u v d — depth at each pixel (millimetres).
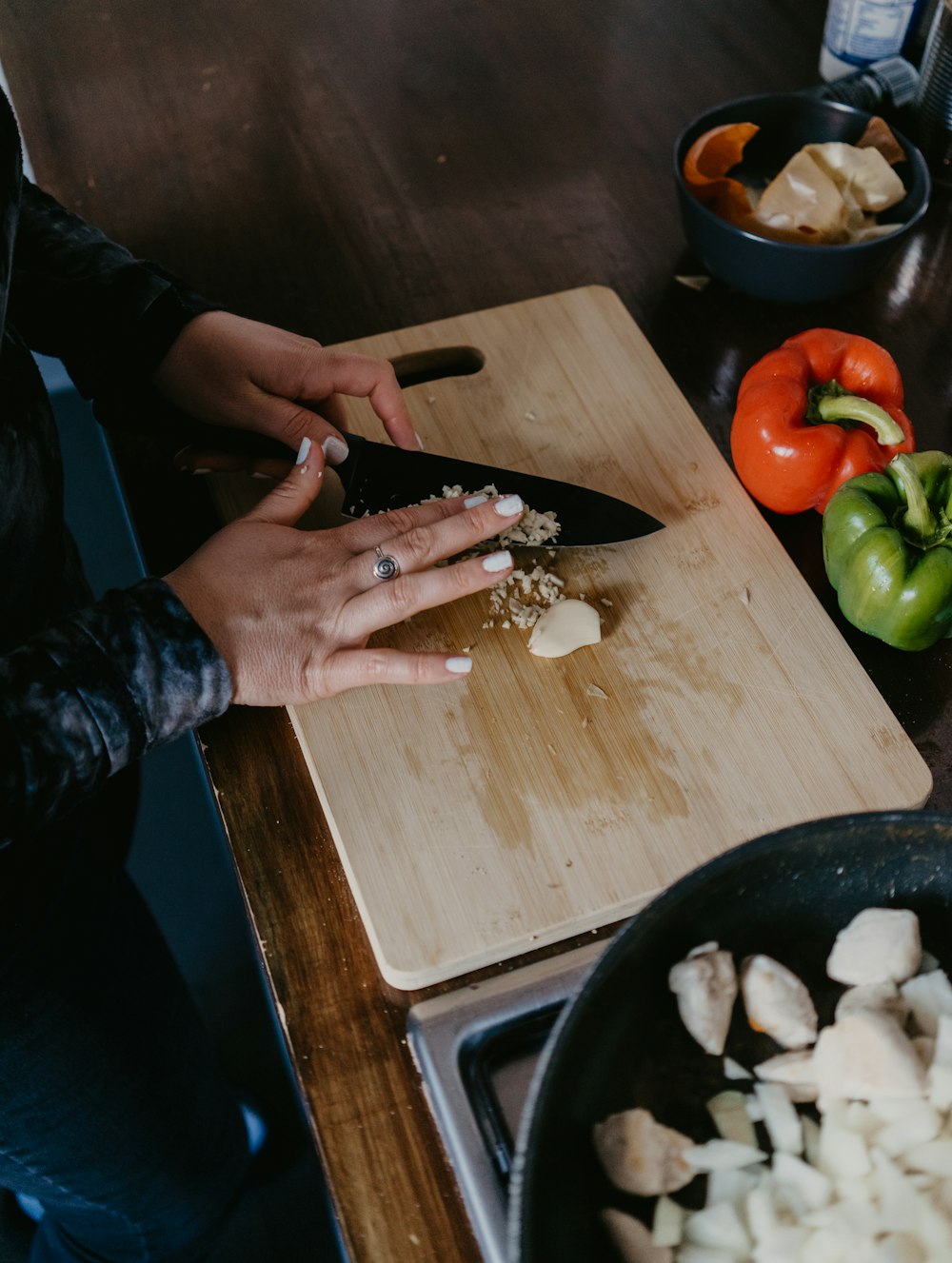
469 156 1265
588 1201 538
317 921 741
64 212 906
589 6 1445
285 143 1286
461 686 830
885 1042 543
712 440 993
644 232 1181
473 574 773
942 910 596
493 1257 562
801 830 545
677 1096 581
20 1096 917
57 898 872
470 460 975
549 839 755
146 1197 1120
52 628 672
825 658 839
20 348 779
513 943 715
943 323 1078
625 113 1302
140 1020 1009
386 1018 693
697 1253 524
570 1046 481
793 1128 558
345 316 1105
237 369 901
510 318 1074
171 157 1274
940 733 817
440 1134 631
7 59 1408
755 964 587
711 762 790
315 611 765
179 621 699
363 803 771
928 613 792
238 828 783
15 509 733
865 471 864
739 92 1312
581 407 1006
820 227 1006
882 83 1162
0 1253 1426
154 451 1000
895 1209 521
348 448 910
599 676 834
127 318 882
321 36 1420
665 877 738
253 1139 1426
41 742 635
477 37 1410
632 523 901
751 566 895
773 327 1087
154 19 1455
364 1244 595
